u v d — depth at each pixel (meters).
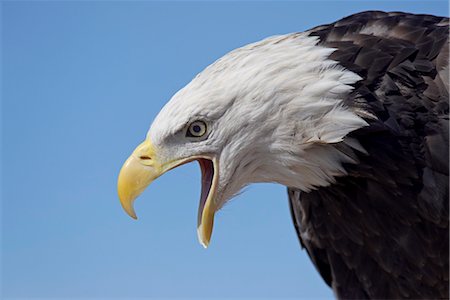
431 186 8.68
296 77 8.34
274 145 8.53
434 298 9.59
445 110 8.53
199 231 8.81
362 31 8.87
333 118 8.28
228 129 8.52
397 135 8.44
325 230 9.86
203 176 8.87
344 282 10.33
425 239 9.09
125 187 8.72
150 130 8.86
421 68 8.62
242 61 8.49
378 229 9.21
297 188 8.98
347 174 8.68
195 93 8.51
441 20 9.12
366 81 8.48
